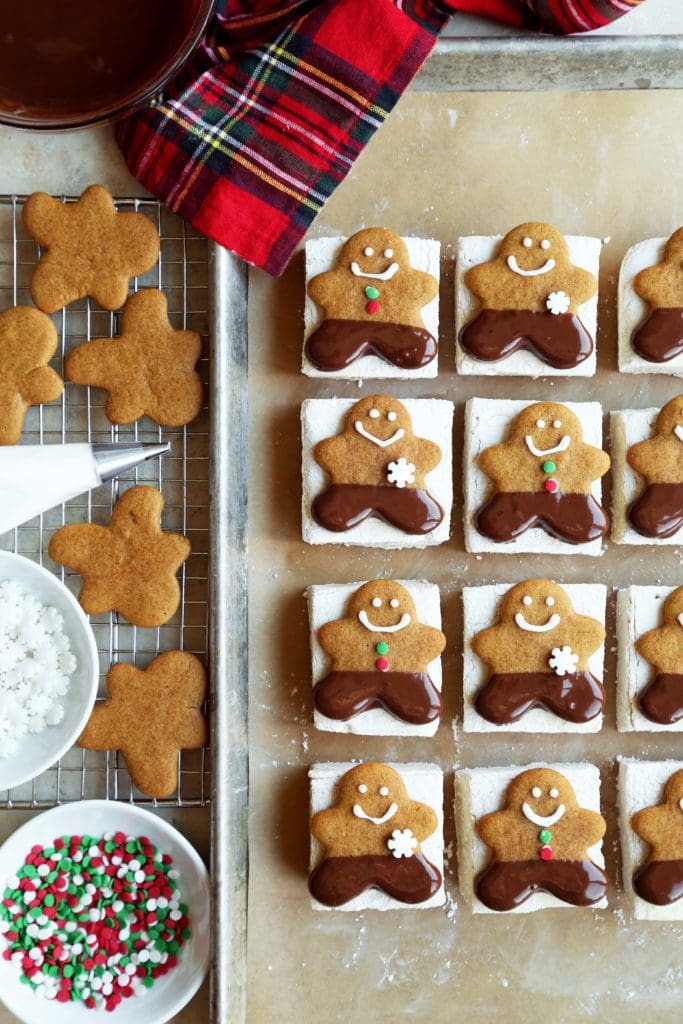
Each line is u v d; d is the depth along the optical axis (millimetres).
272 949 619
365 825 604
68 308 618
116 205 616
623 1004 620
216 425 590
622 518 616
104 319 618
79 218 606
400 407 609
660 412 614
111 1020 605
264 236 602
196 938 609
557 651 607
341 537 611
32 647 598
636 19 619
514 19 609
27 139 618
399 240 611
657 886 605
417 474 608
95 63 568
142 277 619
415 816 604
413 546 623
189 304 619
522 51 601
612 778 624
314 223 624
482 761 623
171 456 619
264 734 623
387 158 625
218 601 588
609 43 600
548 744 624
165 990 609
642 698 611
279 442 626
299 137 603
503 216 625
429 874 604
